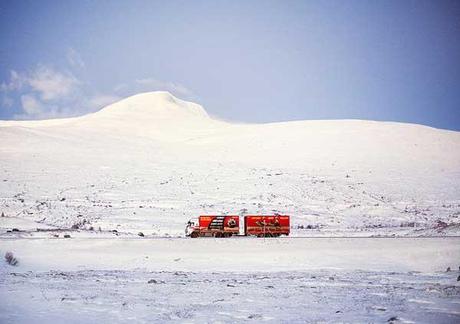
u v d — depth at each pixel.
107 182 121.00
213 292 27.75
